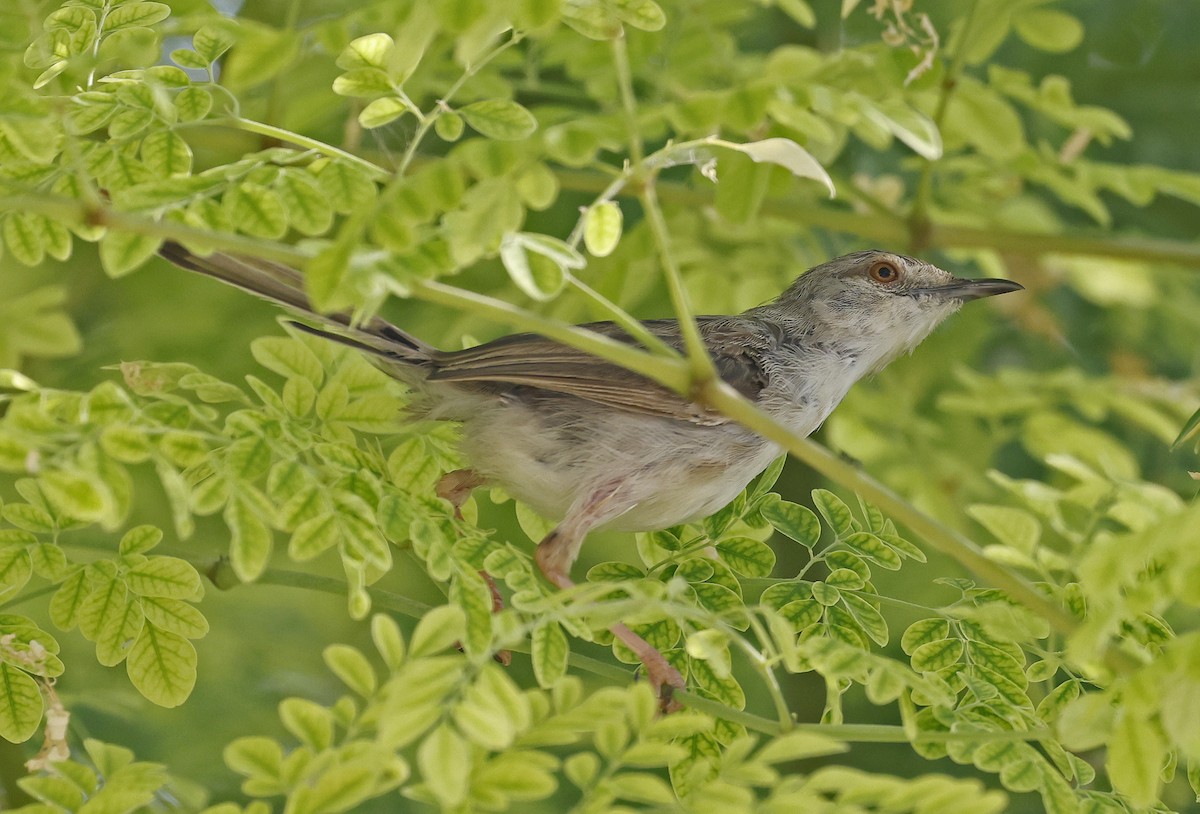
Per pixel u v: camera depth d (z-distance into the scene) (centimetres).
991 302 1427
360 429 857
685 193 1097
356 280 579
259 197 704
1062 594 786
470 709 532
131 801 632
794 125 719
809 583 812
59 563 755
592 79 1190
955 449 1354
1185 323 1438
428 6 630
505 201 614
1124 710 592
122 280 1340
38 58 816
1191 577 567
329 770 561
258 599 1362
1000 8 950
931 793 578
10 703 736
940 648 783
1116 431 1455
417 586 1357
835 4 1373
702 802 578
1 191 759
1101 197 1488
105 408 614
